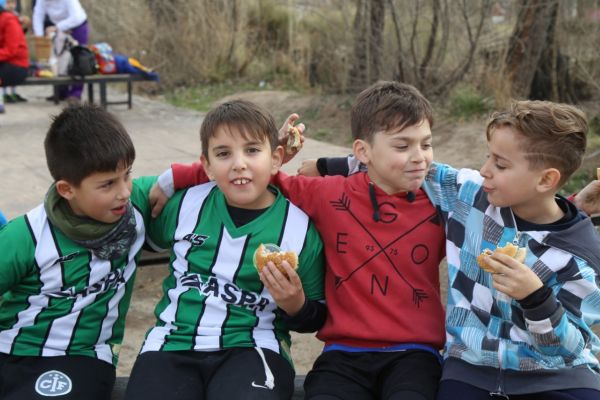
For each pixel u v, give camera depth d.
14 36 7.74
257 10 11.73
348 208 2.60
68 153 2.38
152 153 6.65
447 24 8.13
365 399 2.39
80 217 2.46
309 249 2.58
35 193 5.25
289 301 2.42
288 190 2.69
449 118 7.65
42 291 2.48
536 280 2.11
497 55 8.02
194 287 2.54
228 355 2.44
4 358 2.46
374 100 2.55
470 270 2.42
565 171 2.29
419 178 2.52
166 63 11.30
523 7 7.45
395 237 2.56
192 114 9.00
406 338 2.48
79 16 8.95
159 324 2.57
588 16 7.53
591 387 2.20
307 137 7.96
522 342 2.28
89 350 2.51
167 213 2.67
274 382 2.36
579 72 7.48
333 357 2.50
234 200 2.51
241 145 2.48
